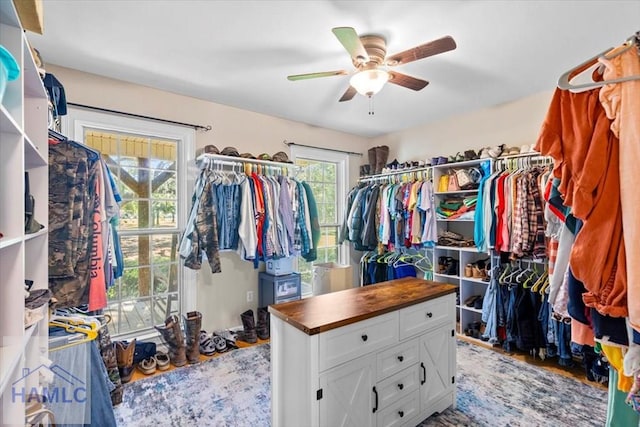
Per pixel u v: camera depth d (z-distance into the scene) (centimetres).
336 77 267
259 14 183
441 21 188
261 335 326
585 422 194
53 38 208
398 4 173
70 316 158
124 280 288
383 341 167
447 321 203
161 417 200
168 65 247
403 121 390
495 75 262
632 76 82
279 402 164
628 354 86
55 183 163
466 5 174
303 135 398
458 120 368
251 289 353
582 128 90
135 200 293
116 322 284
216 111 329
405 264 387
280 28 197
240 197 306
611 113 85
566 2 170
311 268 422
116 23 191
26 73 113
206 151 305
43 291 125
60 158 165
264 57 234
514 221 275
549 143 96
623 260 82
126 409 208
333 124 405
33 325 106
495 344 302
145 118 285
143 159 297
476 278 319
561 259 105
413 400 182
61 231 163
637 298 78
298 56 232
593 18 184
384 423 168
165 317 307
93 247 181
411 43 211
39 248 134
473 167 336
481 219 300
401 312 176
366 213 395
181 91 299
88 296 177
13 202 95
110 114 270
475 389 230
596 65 102
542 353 269
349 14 182
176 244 314
